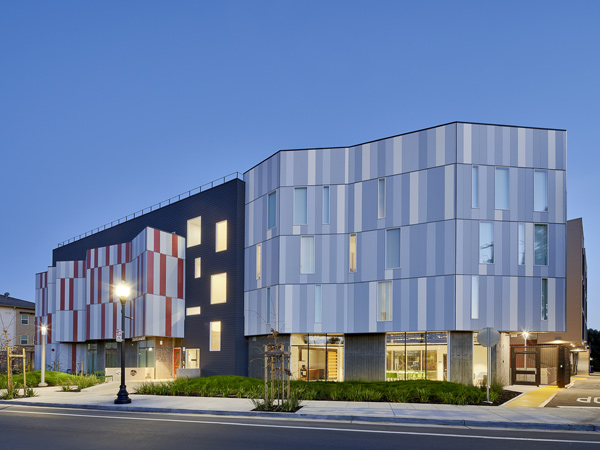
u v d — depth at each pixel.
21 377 31.67
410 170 29.58
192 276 39.19
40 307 56.47
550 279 28.31
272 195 33.34
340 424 15.04
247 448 11.44
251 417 16.61
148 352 39.34
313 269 31.30
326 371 30.75
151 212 44.50
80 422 15.77
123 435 13.23
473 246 27.86
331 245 31.19
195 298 38.56
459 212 27.94
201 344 37.34
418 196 29.14
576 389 26.36
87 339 45.59
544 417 15.66
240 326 34.88
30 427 14.84
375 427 14.46
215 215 37.81
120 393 20.27
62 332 47.78
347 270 30.75
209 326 36.88
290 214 31.98
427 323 28.00
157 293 37.81
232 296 35.31
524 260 28.23
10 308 65.19
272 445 11.77
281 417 16.56
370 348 29.94
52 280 53.53
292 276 31.47
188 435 13.13
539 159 29.08
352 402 19.53
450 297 27.52
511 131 29.05
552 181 29.00
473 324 27.36
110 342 45.12
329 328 30.48
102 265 45.31
